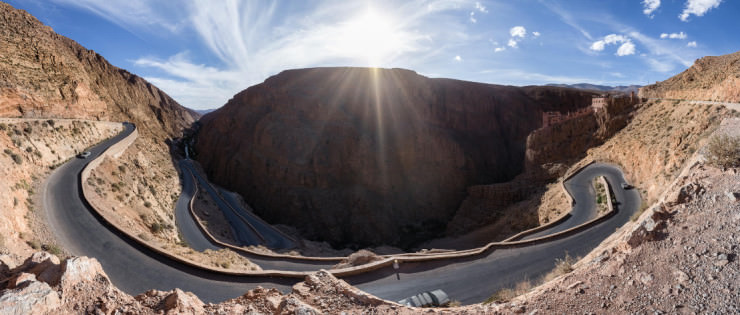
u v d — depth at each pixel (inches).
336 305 350.9
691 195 374.9
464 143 4217.5
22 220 880.3
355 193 3767.2
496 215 2829.7
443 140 4067.4
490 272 837.8
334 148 4028.1
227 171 4544.8
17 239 770.2
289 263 1266.0
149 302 309.3
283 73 5132.9
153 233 1384.1
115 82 5231.3
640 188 1691.7
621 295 282.2
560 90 4722.0
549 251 983.6
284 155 4138.8
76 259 297.3
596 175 2033.7
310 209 3747.5
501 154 4379.9
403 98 4379.9
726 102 1453.0
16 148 1235.9
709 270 273.4
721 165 424.2
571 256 922.1
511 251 995.9
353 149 3991.1
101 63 5270.7
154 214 1590.8
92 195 1219.9
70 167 1428.4
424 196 3855.8
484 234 2576.3
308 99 4485.7
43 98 1765.5
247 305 360.5
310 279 410.9
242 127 4904.0
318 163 3969.0
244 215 2908.5
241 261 1097.4
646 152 1761.8
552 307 289.9
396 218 3671.3
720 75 1859.0
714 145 447.8
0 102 1480.1
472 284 768.3
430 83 4603.8
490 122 4547.2
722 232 306.2
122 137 2342.5
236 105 5349.4
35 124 1518.2
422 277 818.2
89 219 1032.2
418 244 3277.6
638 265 310.7
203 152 5216.5
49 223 964.6
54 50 2268.7
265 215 3833.7
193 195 2645.2
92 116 2281.0
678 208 364.8
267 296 378.3
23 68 1824.6
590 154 2472.9
